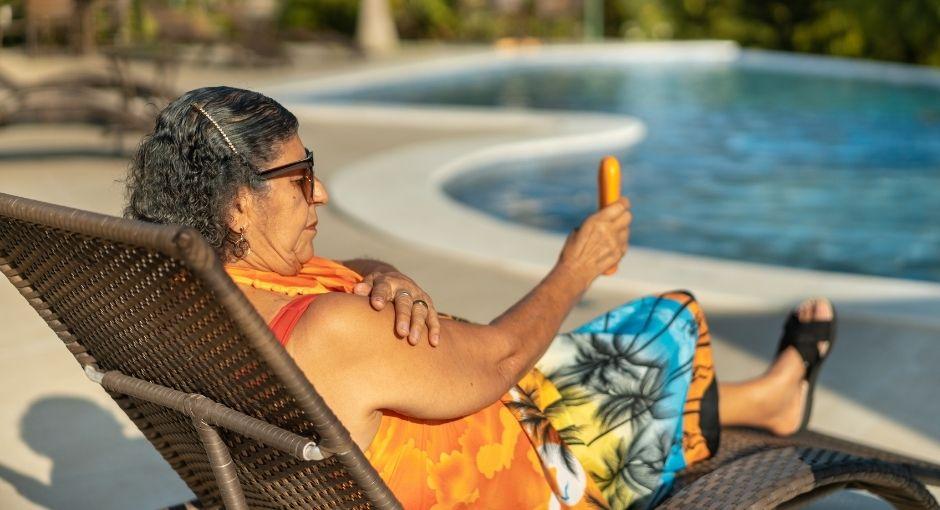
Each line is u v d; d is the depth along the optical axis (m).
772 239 7.21
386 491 1.65
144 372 1.87
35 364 4.11
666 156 10.35
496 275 5.37
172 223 1.80
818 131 11.93
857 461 2.20
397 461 1.83
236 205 1.81
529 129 10.66
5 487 3.13
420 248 5.84
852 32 18.34
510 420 2.04
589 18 22.05
